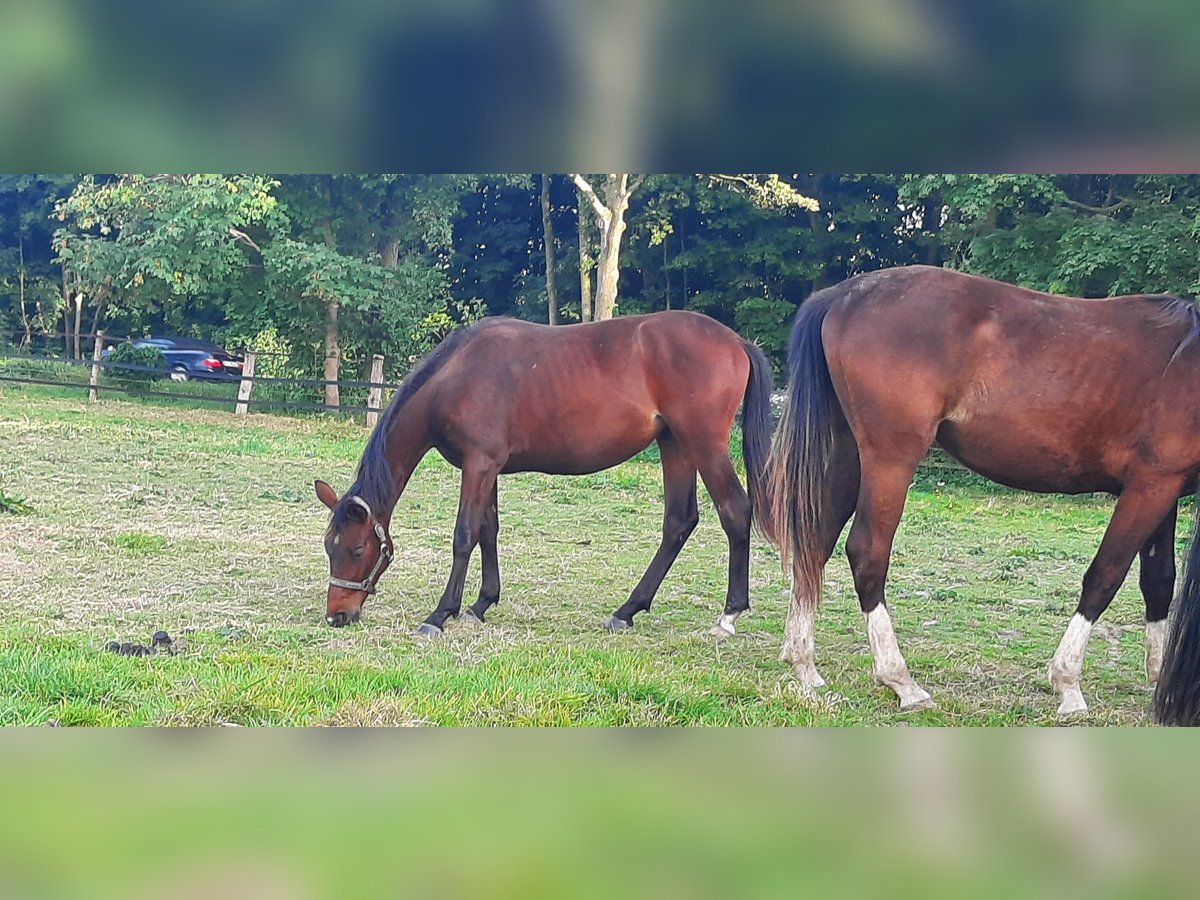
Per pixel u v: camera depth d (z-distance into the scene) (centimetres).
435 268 2406
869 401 504
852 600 774
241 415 1847
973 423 502
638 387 680
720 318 2448
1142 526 499
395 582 781
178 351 2378
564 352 688
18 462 1169
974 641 663
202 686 457
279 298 2175
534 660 547
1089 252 1483
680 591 792
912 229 2167
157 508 995
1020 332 495
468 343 698
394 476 686
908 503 1329
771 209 2144
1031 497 1480
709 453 672
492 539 702
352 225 2223
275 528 945
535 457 696
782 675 559
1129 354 490
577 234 2606
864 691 532
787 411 536
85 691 435
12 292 2844
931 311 498
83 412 1705
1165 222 1459
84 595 661
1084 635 510
